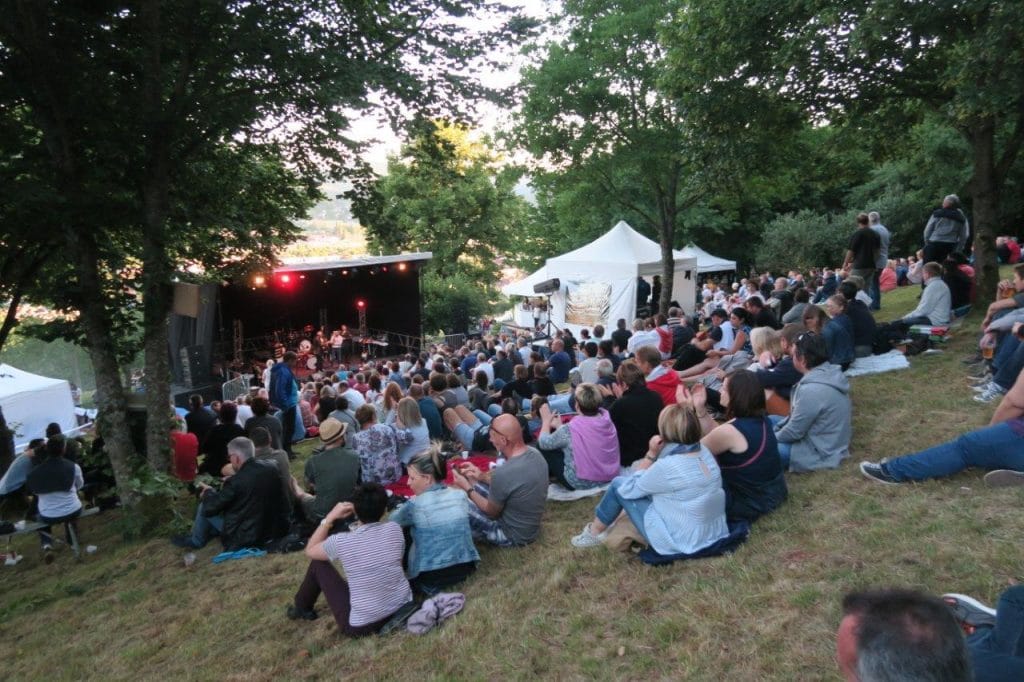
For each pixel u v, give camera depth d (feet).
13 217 23.20
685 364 29.68
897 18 26.40
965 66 25.23
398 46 27.84
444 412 28.22
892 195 96.89
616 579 14.14
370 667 12.80
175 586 19.10
